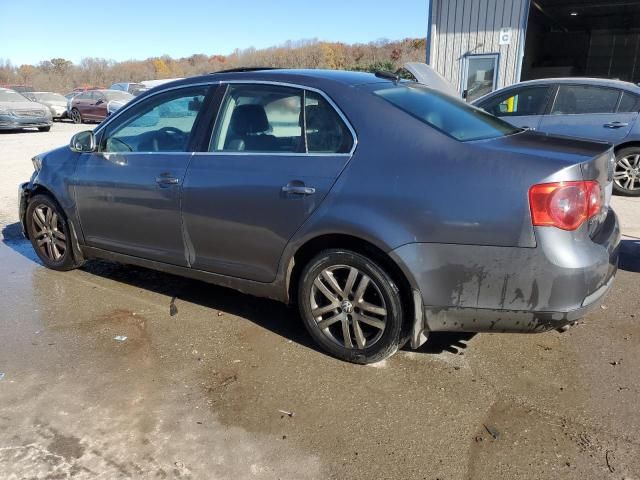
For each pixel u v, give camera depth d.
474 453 2.45
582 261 2.57
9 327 3.70
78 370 3.14
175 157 3.63
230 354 3.33
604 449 2.46
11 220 6.75
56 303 4.10
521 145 2.82
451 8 13.03
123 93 23.05
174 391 2.94
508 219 2.58
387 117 2.96
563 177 2.53
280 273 3.28
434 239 2.72
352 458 2.43
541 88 7.79
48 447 2.49
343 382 3.02
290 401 2.85
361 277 3.03
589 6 16.97
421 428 2.62
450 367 3.16
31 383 3.01
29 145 14.37
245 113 3.40
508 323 2.73
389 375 3.08
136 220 3.88
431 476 2.32
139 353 3.34
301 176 3.07
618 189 7.58
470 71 13.20
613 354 3.27
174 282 4.53
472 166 2.68
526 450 2.46
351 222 2.89
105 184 3.99
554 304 2.61
